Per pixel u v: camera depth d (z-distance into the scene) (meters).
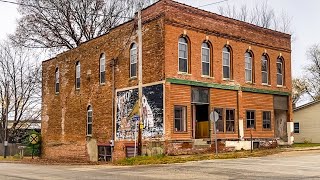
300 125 41.34
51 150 38.78
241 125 30.52
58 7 49.22
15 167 24.12
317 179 14.38
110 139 30.77
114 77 30.81
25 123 57.62
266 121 32.88
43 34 49.97
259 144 31.91
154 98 26.62
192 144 26.95
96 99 32.84
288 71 35.12
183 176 16.02
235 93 30.64
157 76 26.53
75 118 35.50
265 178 14.77
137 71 28.52
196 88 27.94
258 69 32.53
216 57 29.38
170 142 25.75
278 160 22.02
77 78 35.84
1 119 54.88
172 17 26.70
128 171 18.66
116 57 30.75
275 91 33.62
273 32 34.12
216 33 29.48
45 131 40.06
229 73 30.44
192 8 28.03
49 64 40.22
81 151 34.38
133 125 28.47
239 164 20.09
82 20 50.69
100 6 51.06
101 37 32.75
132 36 29.16
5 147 47.62
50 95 39.62
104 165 23.16
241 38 31.30
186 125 26.97
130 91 29.03
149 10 27.59
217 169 18.08
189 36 27.66
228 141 29.36
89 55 34.19
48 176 17.28
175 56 26.70
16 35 50.56
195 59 27.89
